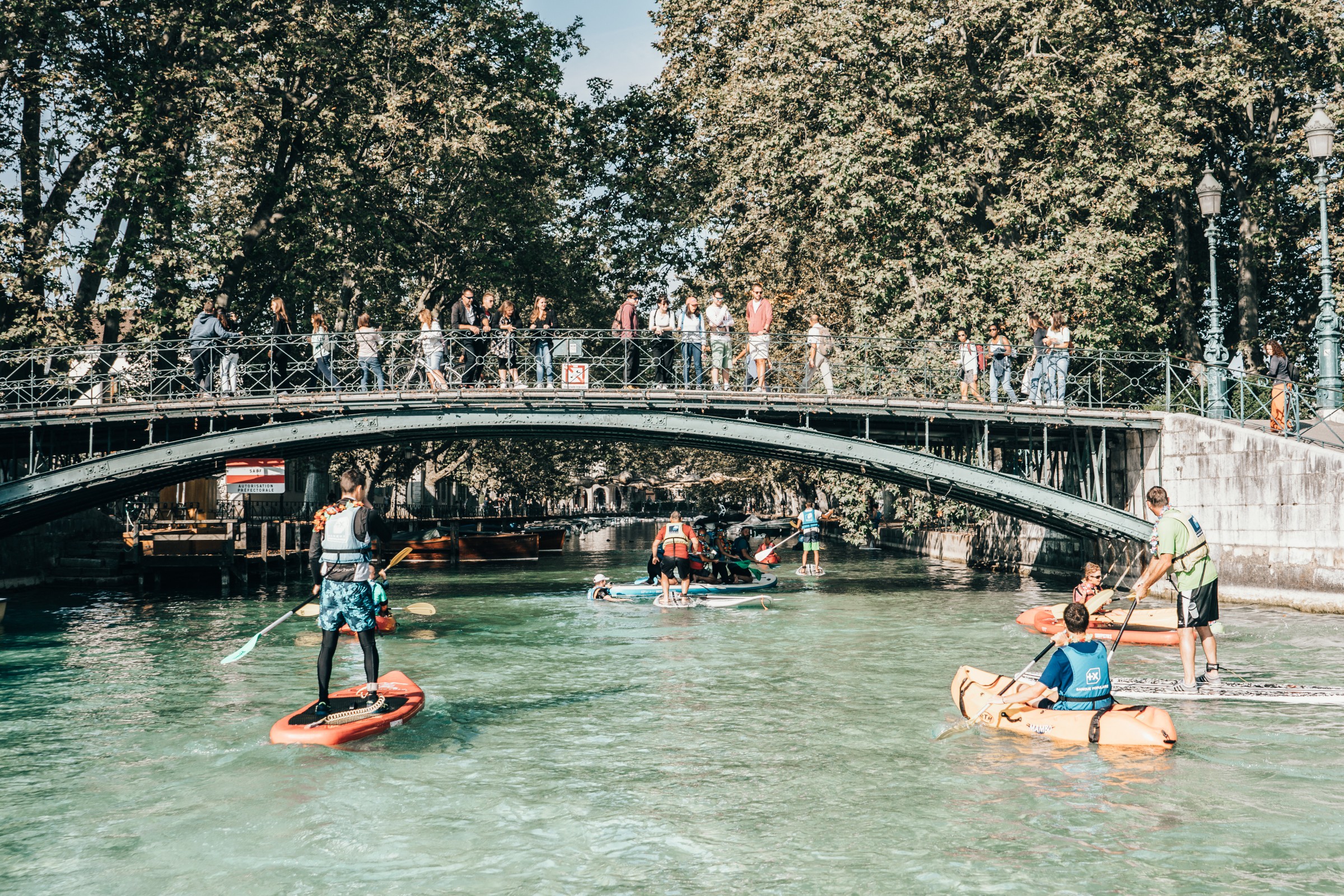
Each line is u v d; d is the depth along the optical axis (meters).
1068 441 23.08
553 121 31.45
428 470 51.19
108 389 20.80
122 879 5.82
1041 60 26.59
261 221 28.05
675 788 7.50
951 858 6.04
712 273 35.84
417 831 6.59
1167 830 6.45
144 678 12.43
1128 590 21.06
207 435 18.86
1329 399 18.20
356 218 28.55
